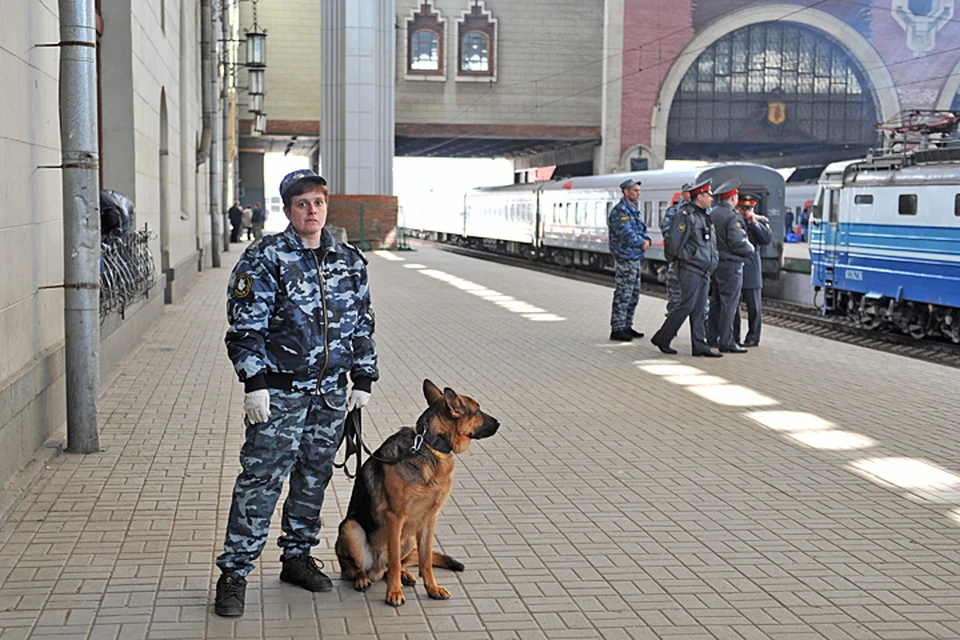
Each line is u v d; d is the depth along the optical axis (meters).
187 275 22.81
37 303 8.28
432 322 17.59
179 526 6.33
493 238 46.88
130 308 13.43
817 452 8.66
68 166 7.95
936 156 17.30
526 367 12.91
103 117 13.88
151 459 7.95
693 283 13.79
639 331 16.69
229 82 43.00
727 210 14.32
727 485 7.58
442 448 5.13
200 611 5.04
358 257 5.32
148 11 15.81
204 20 27.92
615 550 6.09
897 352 16.97
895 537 6.44
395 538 5.14
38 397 7.93
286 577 5.45
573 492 7.32
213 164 30.17
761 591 5.48
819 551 6.15
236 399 10.38
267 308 5.05
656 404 10.62
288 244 5.09
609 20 54.22
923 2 55.28
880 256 18.64
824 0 54.75
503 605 5.21
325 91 40.88
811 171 41.97
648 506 7.02
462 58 54.84
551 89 55.59
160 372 11.94
